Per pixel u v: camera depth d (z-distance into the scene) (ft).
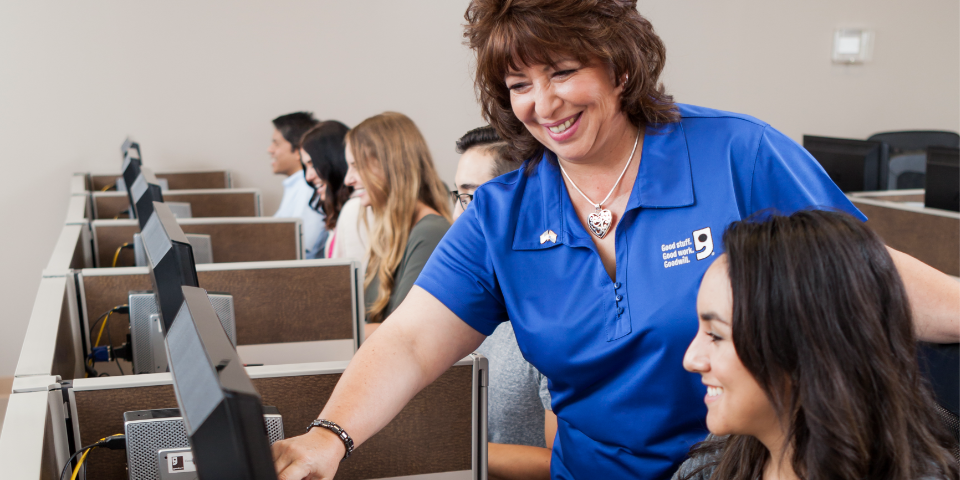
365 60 13.61
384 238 6.66
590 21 2.83
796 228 2.05
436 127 14.14
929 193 8.37
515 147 3.59
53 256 5.99
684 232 3.16
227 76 13.08
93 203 10.19
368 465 3.74
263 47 13.15
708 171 3.19
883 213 8.31
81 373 5.36
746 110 15.25
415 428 3.75
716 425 2.24
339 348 5.93
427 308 3.50
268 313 5.75
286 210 11.12
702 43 14.76
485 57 3.09
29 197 12.43
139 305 4.63
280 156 11.87
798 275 1.97
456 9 13.82
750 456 2.40
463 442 3.82
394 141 6.59
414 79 13.87
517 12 2.88
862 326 1.93
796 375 1.99
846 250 1.97
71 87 12.40
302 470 2.67
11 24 11.98
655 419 3.26
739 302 2.05
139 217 5.15
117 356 5.19
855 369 1.93
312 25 13.28
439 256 3.60
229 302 4.55
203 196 10.51
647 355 3.19
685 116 3.35
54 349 3.80
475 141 5.24
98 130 12.62
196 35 12.83
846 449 1.92
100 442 3.15
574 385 3.46
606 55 2.87
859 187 10.00
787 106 15.40
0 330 12.46
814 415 1.96
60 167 12.52
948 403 2.92
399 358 3.32
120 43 12.51
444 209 6.92
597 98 2.99
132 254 7.89
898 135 14.24
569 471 3.75
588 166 3.33
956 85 15.99
